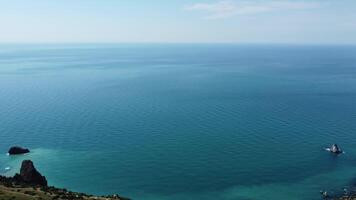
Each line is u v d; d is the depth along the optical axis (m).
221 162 154.50
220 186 132.62
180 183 134.62
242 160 157.25
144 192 127.81
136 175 141.50
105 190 129.00
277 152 167.25
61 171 145.12
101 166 150.12
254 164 152.88
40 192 97.25
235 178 139.25
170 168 148.00
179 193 127.00
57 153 165.75
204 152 166.62
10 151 164.50
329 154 165.00
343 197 122.94
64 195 97.81
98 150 169.50
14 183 106.25
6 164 153.38
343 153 166.25
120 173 143.25
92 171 145.25
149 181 136.25
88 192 127.25
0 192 89.94
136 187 131.50
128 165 151.12
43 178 119.88
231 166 150.25
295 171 146.00
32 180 115.19
